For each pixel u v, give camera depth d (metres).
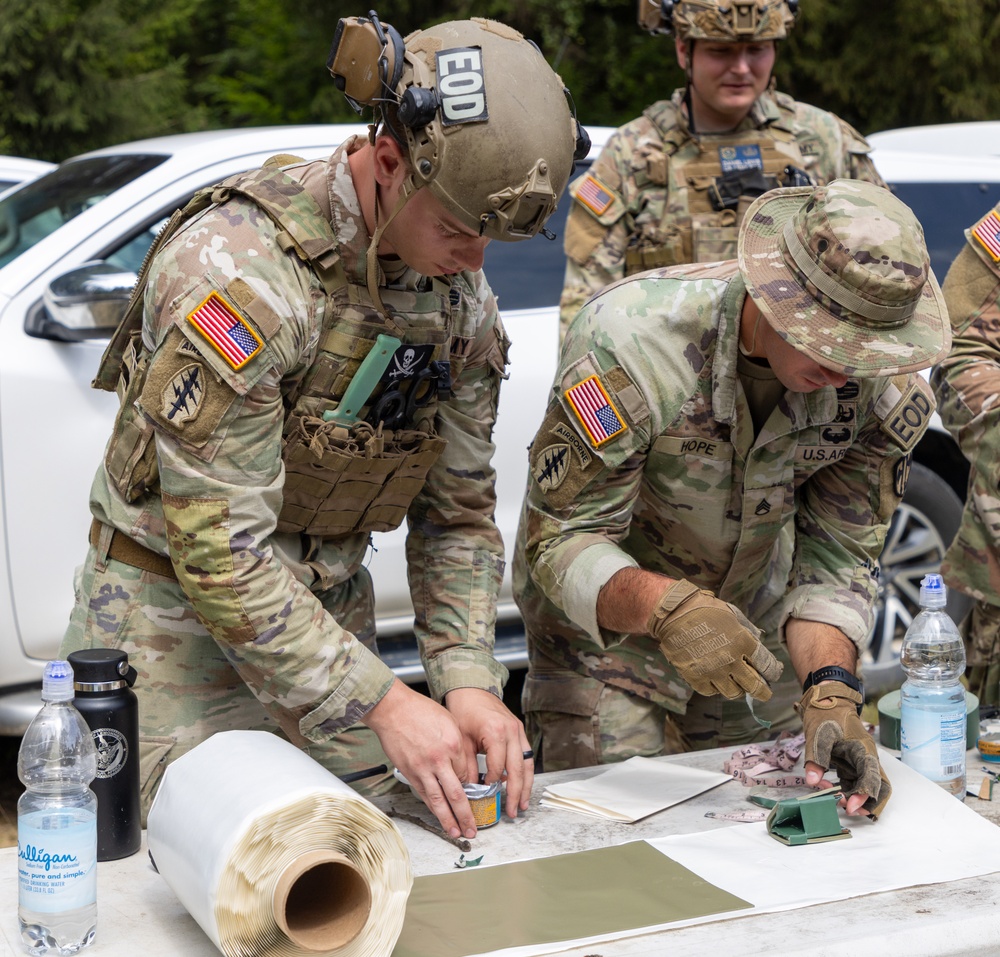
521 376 3.51
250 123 10.79
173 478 1.62
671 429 1.93
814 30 9.55
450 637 1.94
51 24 9.45
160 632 1.86
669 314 1.90
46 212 3.42
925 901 1.53
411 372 1.77
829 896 1.54
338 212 1.67
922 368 1.70
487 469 2.00
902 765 1.89
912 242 1.72
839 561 2.07
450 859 1.67
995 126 4.91
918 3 9.34
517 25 9.88
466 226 1.56
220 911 1.35
